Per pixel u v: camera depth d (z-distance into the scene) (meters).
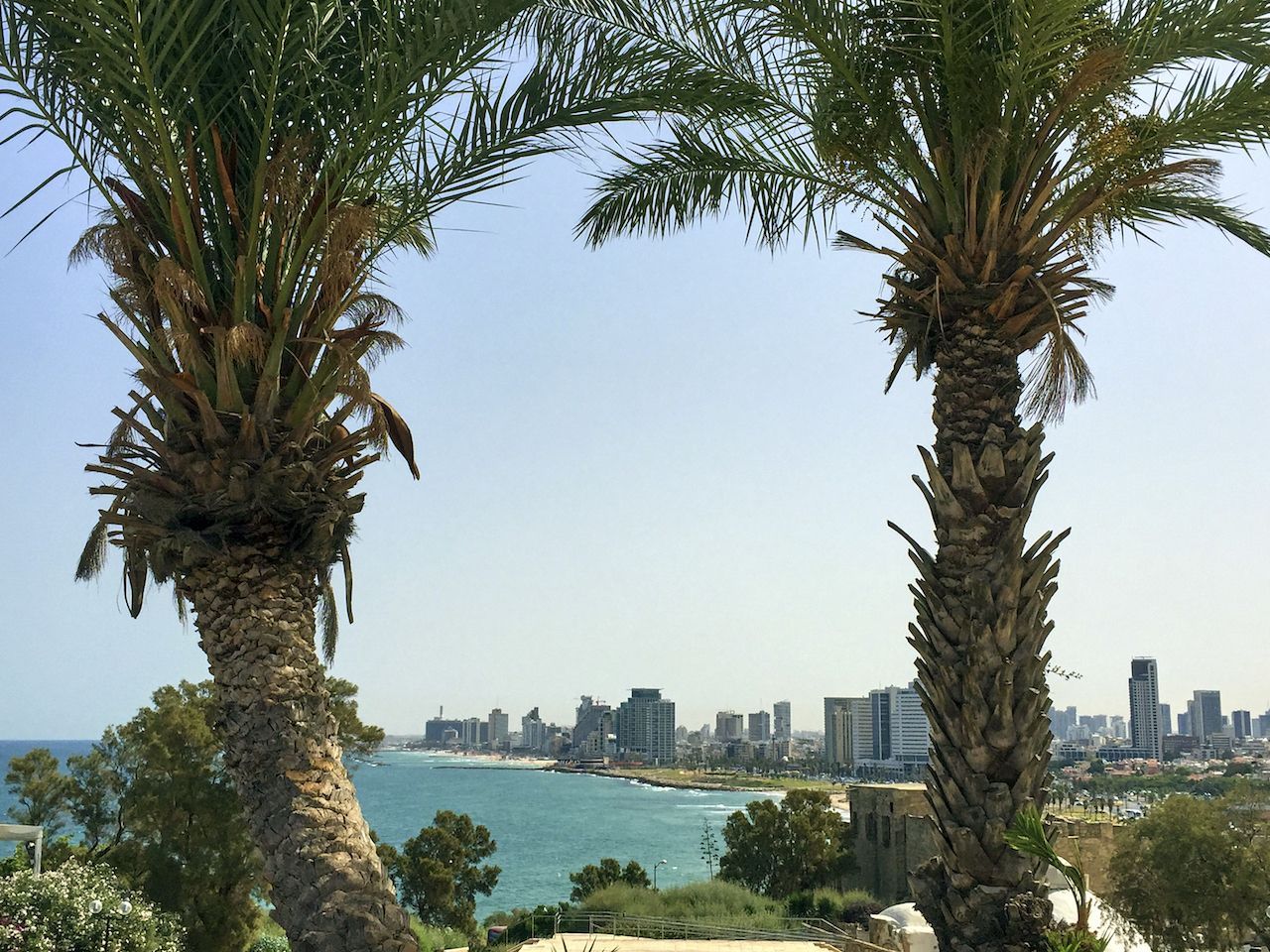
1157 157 8.59
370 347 7.82
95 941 11.76
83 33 6.73
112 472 7.11
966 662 7.79
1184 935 30.72
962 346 8.23
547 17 8.35
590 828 150.88
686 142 9.93
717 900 37.84
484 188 8.10
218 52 7.18
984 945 7.48
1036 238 8.40
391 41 7.03
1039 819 7.37
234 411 7.15
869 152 8.66
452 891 44.38
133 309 7.44
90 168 7.35
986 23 7.89
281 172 7.21
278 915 6.65
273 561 7.29
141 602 8.10
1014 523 7.94
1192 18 8.27
